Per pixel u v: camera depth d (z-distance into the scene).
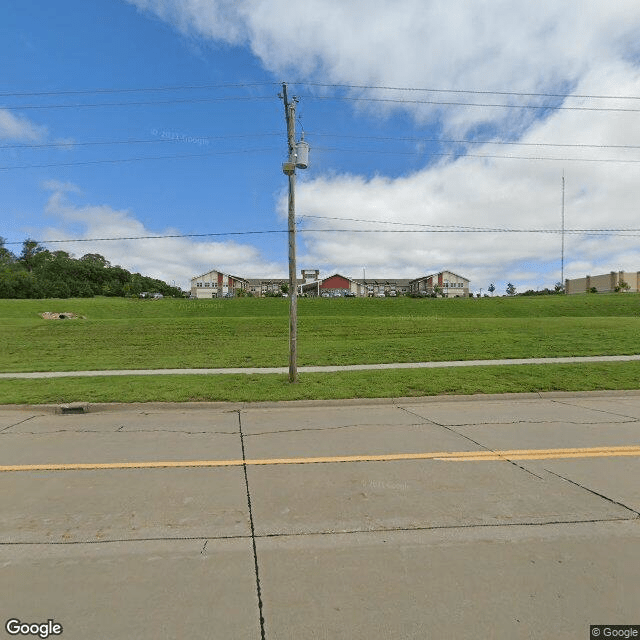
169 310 45.78
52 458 5.52
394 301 51.66
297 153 11.29
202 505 3.99
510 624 2.39
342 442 6.14
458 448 5.73
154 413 8.76
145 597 2.65
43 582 2.81
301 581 2.80
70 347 20.64
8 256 91.88
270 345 20.00
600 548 3.18
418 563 3.00
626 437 6.27
